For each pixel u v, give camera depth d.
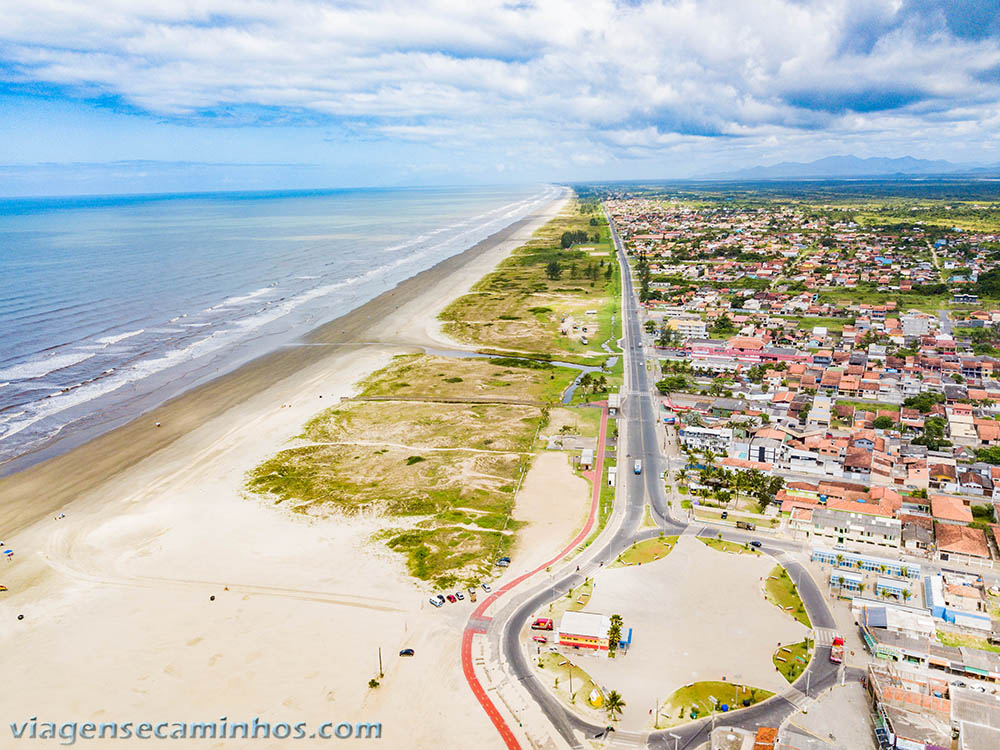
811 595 104.94
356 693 86.19
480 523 126.69
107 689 86.69
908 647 90.69
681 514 129.38
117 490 141.25
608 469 148.38
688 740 78.38
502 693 86.31
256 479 145.75
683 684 86.75
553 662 91.44
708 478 138.88
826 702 83.56
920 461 143.75
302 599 104.88
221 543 120.88
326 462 153.62
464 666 90.88
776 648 93.25
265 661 91.62
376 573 111.75
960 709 79.06
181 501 136.38
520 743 78.69
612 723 80.88
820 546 118.06
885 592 103.12
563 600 103.94
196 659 91.94
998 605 101.31
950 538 114.31
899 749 74.69
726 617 99.50
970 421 162.12
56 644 95.00
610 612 100.62
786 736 76.81
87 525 127.44
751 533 122.88
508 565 113.19
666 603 102.62
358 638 96.25
